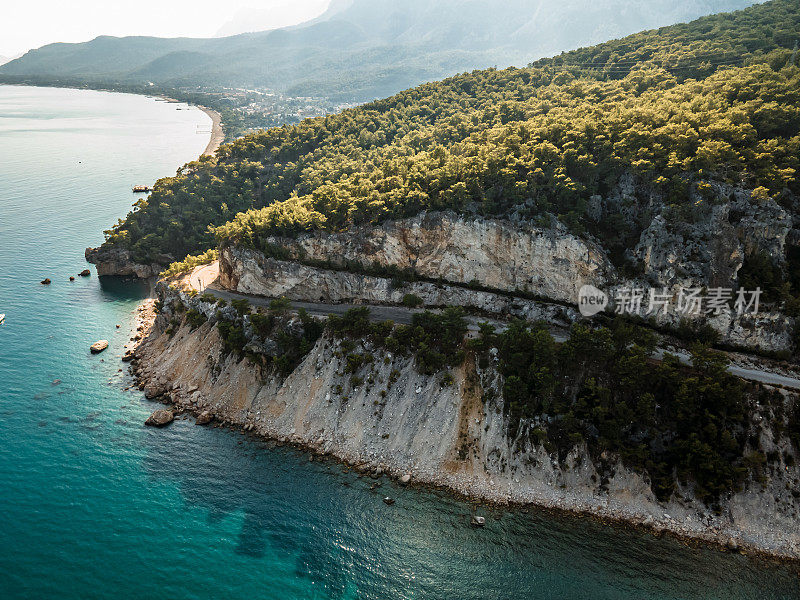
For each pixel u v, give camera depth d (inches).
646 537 2950.3
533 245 4119.1
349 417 3715.6
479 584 2672.2
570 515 3095.5
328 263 4635.8
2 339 4756.4
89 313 5398.6
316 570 2733.8
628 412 3265.3
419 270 4515.3
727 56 5826.8
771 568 2760.8
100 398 4069.9
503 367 3587.6
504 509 3134.8
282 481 3314.5
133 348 4771.2
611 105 5064.0
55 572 2652.6
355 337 4018.2
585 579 2699.3
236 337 4128.9
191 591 2588.6
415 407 3656.5
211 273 5315.0
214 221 6658.5
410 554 2834.6
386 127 7278.5
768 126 3993.6
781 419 3139.8
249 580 2659.9
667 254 3725.4
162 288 5093.5
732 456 3125.0
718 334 3627.0
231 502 3139.8
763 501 2982.3
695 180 3767.2
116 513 3021.7
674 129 4018.2
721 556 2829.7
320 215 4613.7
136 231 6614.2
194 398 4069.9
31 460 3388.3
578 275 4030.5
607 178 4165.8
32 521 2938.0
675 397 3238.2
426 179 4566.9
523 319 4119.1
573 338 3548.2
